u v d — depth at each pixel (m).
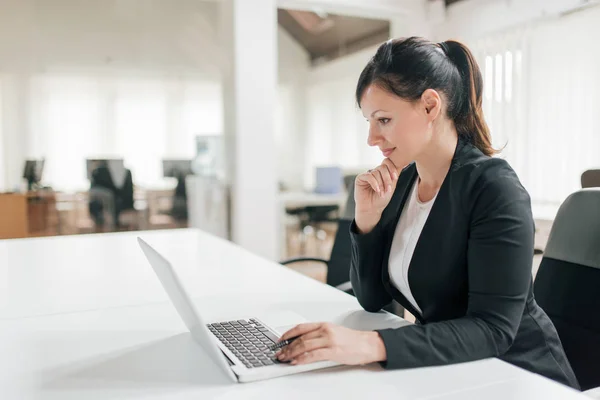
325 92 9.49
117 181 5.14
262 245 4.55
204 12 6.25
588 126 3.91
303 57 9.97
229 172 4.59
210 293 1.51
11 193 4.87
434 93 1.01
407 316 2.65
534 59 4.30
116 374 0.92
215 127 6.35
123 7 5.75
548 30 4.17
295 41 9.84
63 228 5.04
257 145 4.45
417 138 1.04
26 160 4.98
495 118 4.68
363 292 1.29
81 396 0.83
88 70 5.54
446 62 1.05
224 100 4.61
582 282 1.26
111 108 5.68
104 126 5.64
